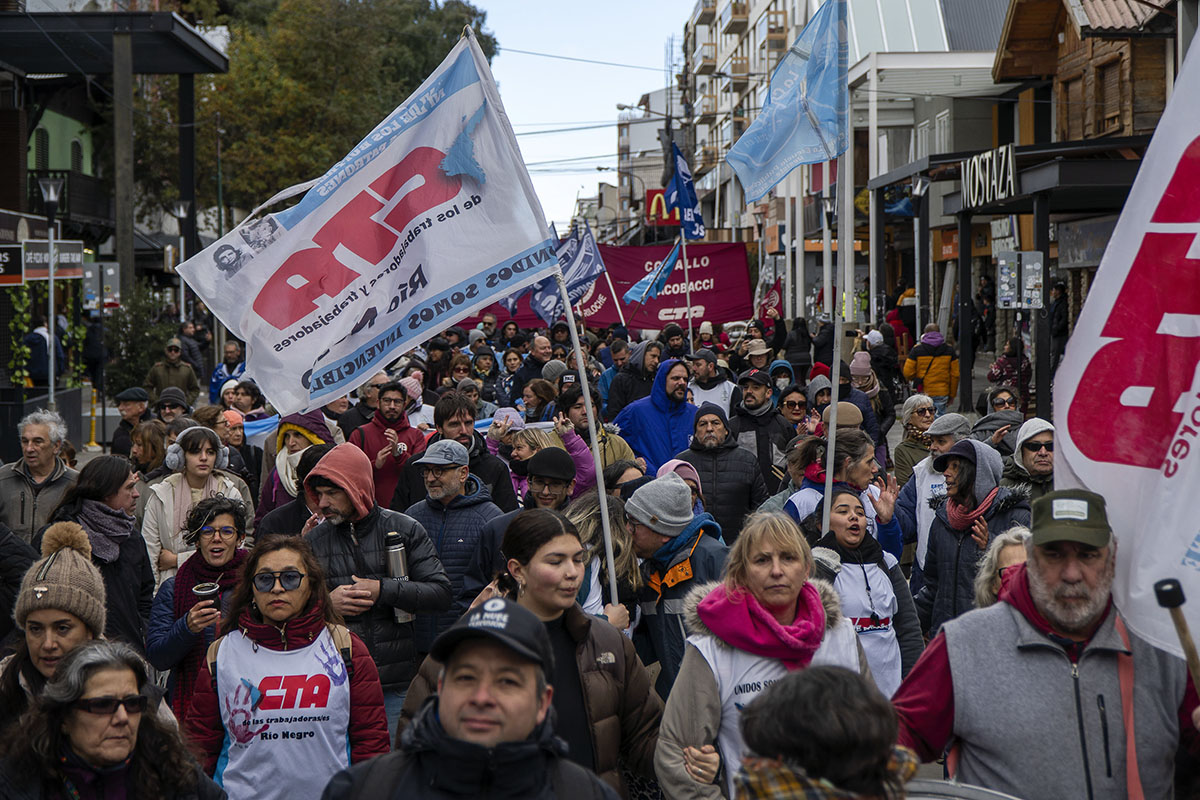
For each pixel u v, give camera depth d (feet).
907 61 119.44
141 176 160.66
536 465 22.93
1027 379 71.46
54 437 27.17
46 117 136.56
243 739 16.02
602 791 10.25
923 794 11.85
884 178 101.60
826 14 27.58
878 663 19.06
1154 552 12.28
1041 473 24.82
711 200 273.13
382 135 21.97
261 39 176.14
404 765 10.21
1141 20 69.15
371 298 21.84
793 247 171.01
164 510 27.09
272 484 30.07
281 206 166.40
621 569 19.24
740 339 79.51
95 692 12.41
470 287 21.50
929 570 24.68
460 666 9.86
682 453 30.66
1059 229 102.32
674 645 19.20
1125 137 63.82
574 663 15.15
